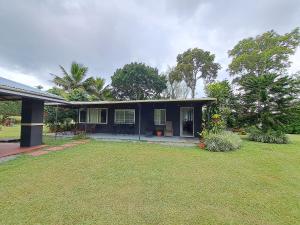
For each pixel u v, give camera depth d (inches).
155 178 193.6
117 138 485.7
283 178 207.2
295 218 125.9
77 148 343.0
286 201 150.4
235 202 146.5
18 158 267.1
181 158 279.9
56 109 606.2
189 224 116.0
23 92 275.4
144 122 563.2
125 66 1300.4
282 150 369.7
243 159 286.4
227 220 121.3
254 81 522.0
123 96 1315.2
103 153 301.7
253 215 128.4
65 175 197.0
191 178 196.2
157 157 282.5
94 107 607.8
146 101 466.3
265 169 239.6
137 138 488.4
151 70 1283.2
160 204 139.7
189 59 1251.2
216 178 198.2
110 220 117.6
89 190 161.2
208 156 297.1
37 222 113.8
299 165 266.7
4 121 864.3
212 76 1298.0
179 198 150.3
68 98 689.6
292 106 483.5
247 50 1060.5
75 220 116.7
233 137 394.9
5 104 1027.3
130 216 122.6
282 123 486.6
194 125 523.8
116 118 590.6
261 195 160.6
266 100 500.7
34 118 359.3
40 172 205.0
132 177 195.2
